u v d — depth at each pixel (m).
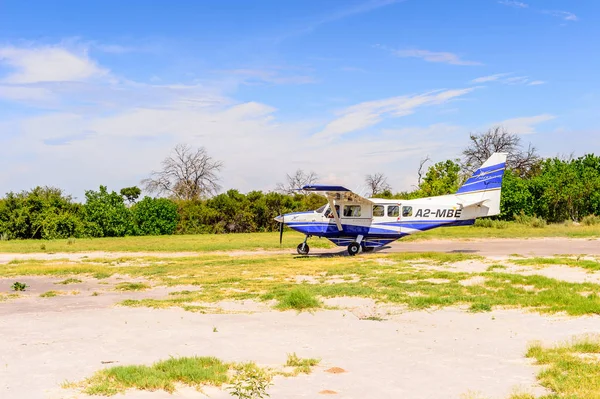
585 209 41.72
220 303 12.75
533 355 7.62
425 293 12.91
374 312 11.38
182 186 64.50
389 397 6.11
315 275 16.88
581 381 6.29
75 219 40.34
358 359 7.80
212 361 7.55
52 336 9.52
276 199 46.53
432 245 27.17
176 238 36.06
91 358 7.95
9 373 7.14
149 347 8.64
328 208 24.12
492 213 24.06
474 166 58.41
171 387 6.46
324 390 6.38
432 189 48.50
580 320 9.73
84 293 15.17
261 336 9.34
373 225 23.91
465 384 6.53
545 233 31.78
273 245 28.25
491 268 16.58
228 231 46.06
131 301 13.18
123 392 6.32
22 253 27.17
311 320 10.68
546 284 13.09
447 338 9.01
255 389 6.18
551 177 42.56
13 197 42.66
